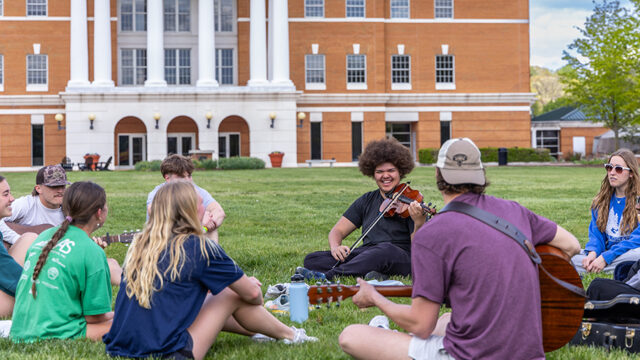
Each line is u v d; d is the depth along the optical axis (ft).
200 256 12.36
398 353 11.23
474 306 10.14
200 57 122.83
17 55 125.29
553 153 157.58
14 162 125.08
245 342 14.55
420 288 10.37
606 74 124.26
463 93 133.18
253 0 123.34
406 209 21.18
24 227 19.60
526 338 10.07
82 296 14.33
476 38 133.90
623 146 150.20
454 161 10.53
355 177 82.43
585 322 14.21
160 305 12.23
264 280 22.16
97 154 116.78
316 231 35.42
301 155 129.49
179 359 12.20
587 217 39.40
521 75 134.82
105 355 12.70
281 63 123.95
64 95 118.11
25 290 14.24
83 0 121.80
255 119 122.93
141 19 129.18
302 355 13.39
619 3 127.54
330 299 12.43
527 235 10.57
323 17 129.80
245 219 40.52
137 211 44.62
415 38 132.98
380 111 130.82
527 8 134.82
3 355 12.85
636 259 18.56
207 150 116.37
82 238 14.28
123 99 119.55
